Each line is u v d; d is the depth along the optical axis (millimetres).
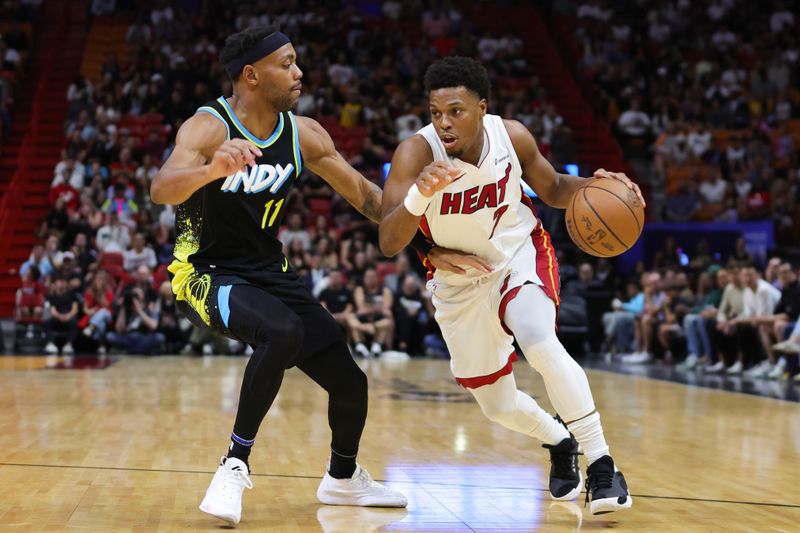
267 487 4051
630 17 21062
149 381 9109
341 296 13195
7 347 14125
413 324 13289
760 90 18875
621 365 12328
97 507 3545
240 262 3588
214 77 17750
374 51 19250
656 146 17391
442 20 20375
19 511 3457
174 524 3299
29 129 17109
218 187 3486
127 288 12938
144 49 18766
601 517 3521
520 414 3719
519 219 3688
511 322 3461
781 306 10758
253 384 3346
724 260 14828
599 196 3488
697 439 5738
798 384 9727
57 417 6340
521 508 3676
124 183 14969
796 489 4148
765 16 21000
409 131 17016
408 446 5262
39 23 20219
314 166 3742
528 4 22031
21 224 15898
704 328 11703
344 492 3697
